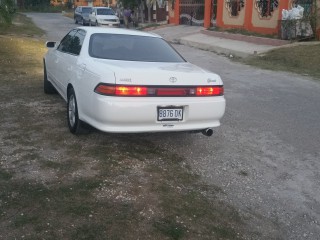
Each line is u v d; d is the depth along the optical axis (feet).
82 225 10.37
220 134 18.90
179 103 14.49
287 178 14.61
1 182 12.36
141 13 112.06
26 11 191.42
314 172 15.24
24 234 9.84
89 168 13.75
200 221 11.21
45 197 11.61
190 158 15.67
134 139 17.03
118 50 16.79
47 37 67.97
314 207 12.74
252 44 59.67
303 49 48.11
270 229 11.37
